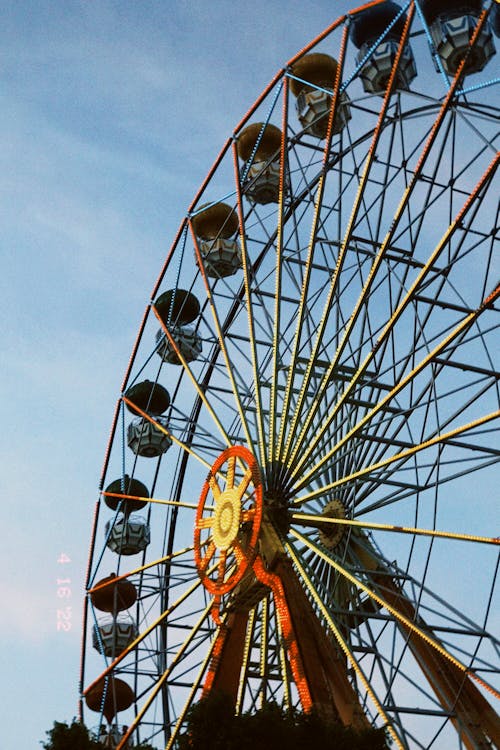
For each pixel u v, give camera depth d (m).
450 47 36.78
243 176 43.53
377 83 41.16
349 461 41.34
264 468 38.94
